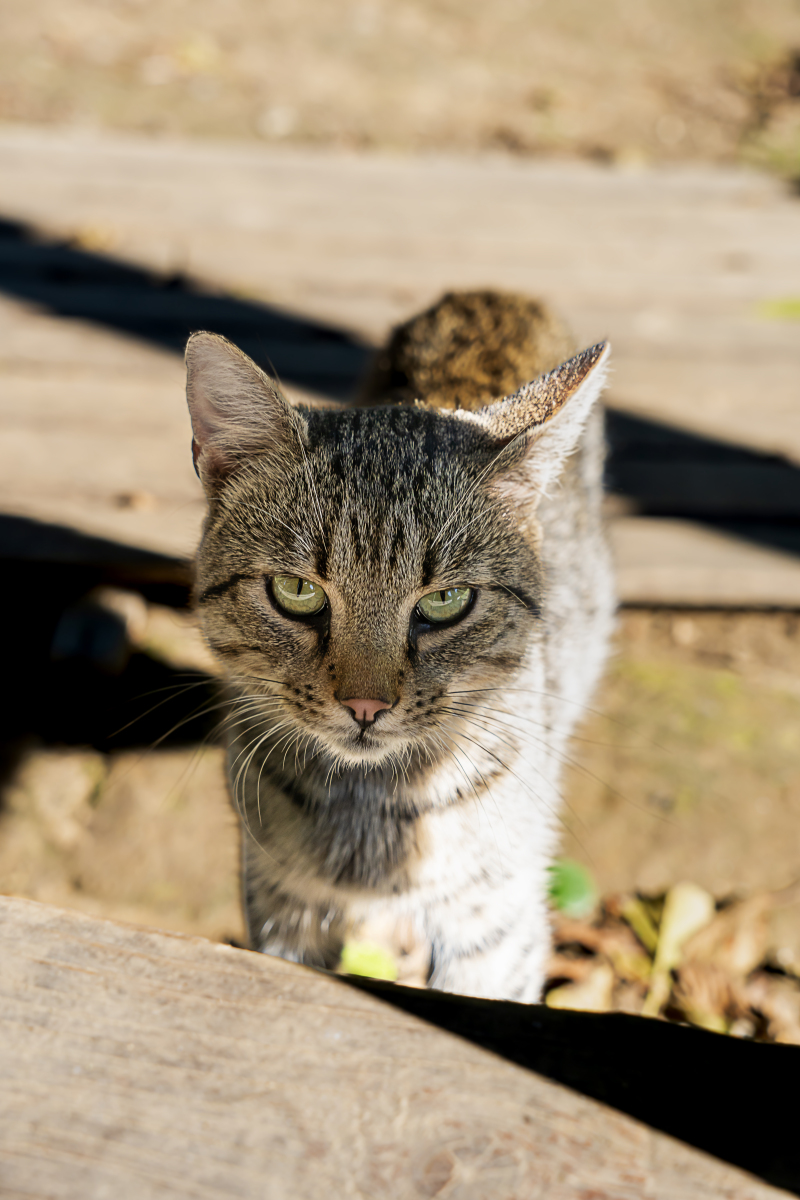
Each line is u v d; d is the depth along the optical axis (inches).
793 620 42.9
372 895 31.9
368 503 29.8
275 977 25.4
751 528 44.3
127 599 40.6
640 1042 25.0
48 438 46.1
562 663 34.1
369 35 90.4
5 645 40.7
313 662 30.1
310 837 31.5
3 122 71.2
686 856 37.2
